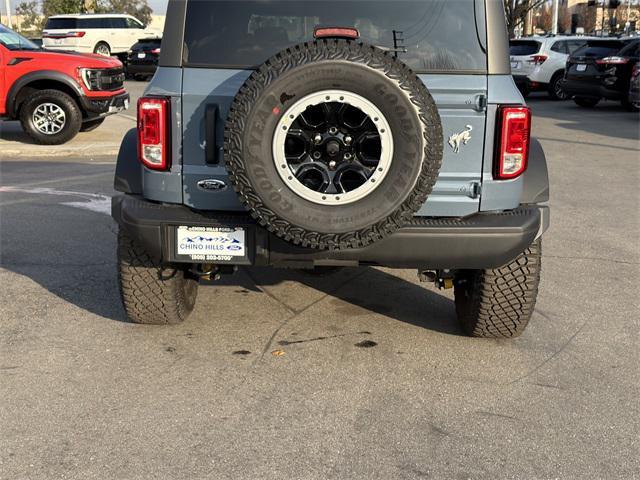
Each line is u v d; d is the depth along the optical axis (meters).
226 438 3.46
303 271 5.97
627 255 6.62
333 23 3.88
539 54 22.08
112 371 4.13
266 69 3.45
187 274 4.74
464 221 3.89
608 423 3.65
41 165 11.09
